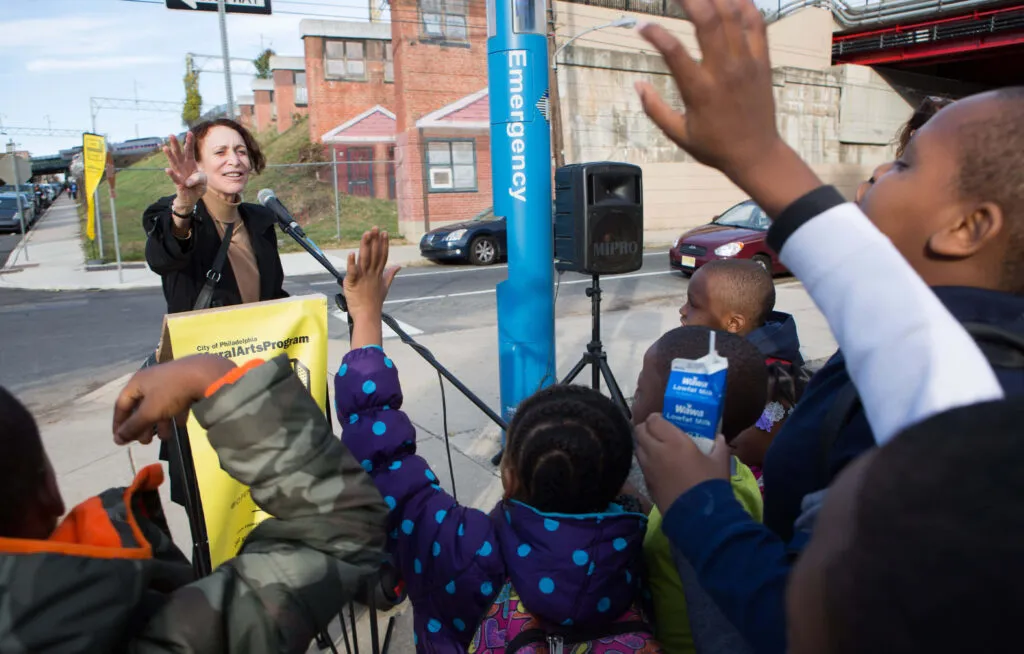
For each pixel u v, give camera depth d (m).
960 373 0.63
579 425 1.11
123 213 23.88
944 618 0.35
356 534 0.85
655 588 1.23
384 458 1.32
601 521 1.09
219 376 0.84
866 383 0.67
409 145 17.94
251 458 0.81
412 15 17.62
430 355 2.39
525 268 3.65
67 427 4.60
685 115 0.70
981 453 0.38
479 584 1.17
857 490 0.42
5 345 7.52
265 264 2.49
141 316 9.10
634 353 6.17
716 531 0.86
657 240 19.02
